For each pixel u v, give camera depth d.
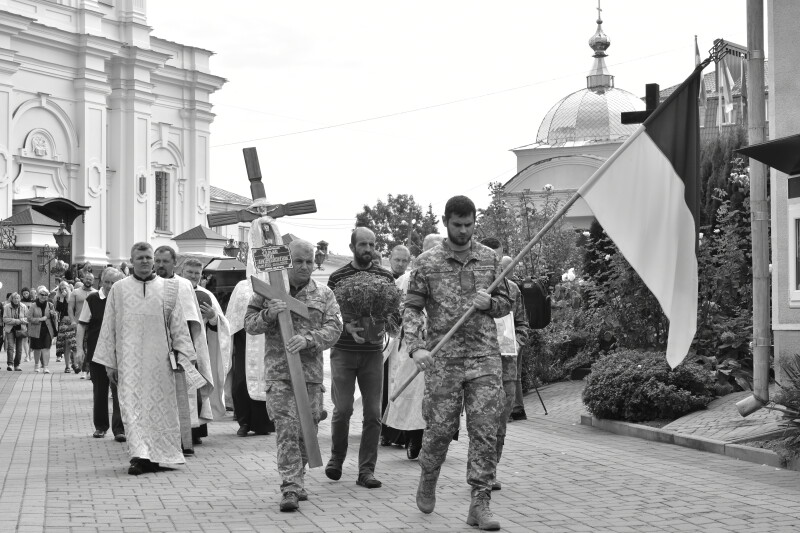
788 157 10.91
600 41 46.88
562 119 45.66
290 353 8.66
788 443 10.52
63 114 46.88
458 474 10.27
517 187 41.91
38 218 38.62
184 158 54.00
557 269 22.56
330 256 63.53
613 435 13.27
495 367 7.75
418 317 7.86
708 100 24.59
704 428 12.42
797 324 13.32
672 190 8.40
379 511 8.34
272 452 11.90
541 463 10.87
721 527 7.67
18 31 44.06
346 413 9.69
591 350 18.97
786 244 13.50
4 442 12.92
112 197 50.06
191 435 11.85
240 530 7.61
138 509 8.42
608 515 8.14
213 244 41.94
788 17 13.52
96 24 48.47
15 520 7.87
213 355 14.11
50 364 28.62
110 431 14.12
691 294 8.40
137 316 10.43
